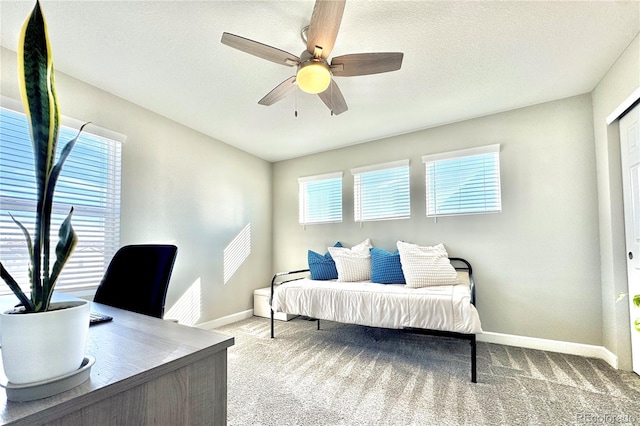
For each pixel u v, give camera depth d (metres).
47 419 0.52
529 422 1.65
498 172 3.03
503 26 1.83
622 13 1.72
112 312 1.25
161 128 3.02
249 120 3.17
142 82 2.42
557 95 2.71
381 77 2.39
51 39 1.90
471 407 1.80
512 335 2.86
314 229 4.23
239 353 2.69
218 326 3.56
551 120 2.80
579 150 2.68
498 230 2.99
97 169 2.48
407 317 2.40
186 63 2.17
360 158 3.90
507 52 2.08
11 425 0.48
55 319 0.57
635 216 2.13
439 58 2.15
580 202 2.65
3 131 1.99
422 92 2.62
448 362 2.47
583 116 2.67
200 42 1.95
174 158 3.15
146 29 1.83
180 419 0.72
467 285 2.76
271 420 1.69
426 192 3.40
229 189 3.87
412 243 3.45
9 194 2.00
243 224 4.07
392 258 3.15
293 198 4.46
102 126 2.51
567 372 2.24
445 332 2.27
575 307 2.63
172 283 3.08
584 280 2.61
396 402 1.86
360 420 1.68
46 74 0.61
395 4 1.65
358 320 2.61
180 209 3.19
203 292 3.41
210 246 3.54
